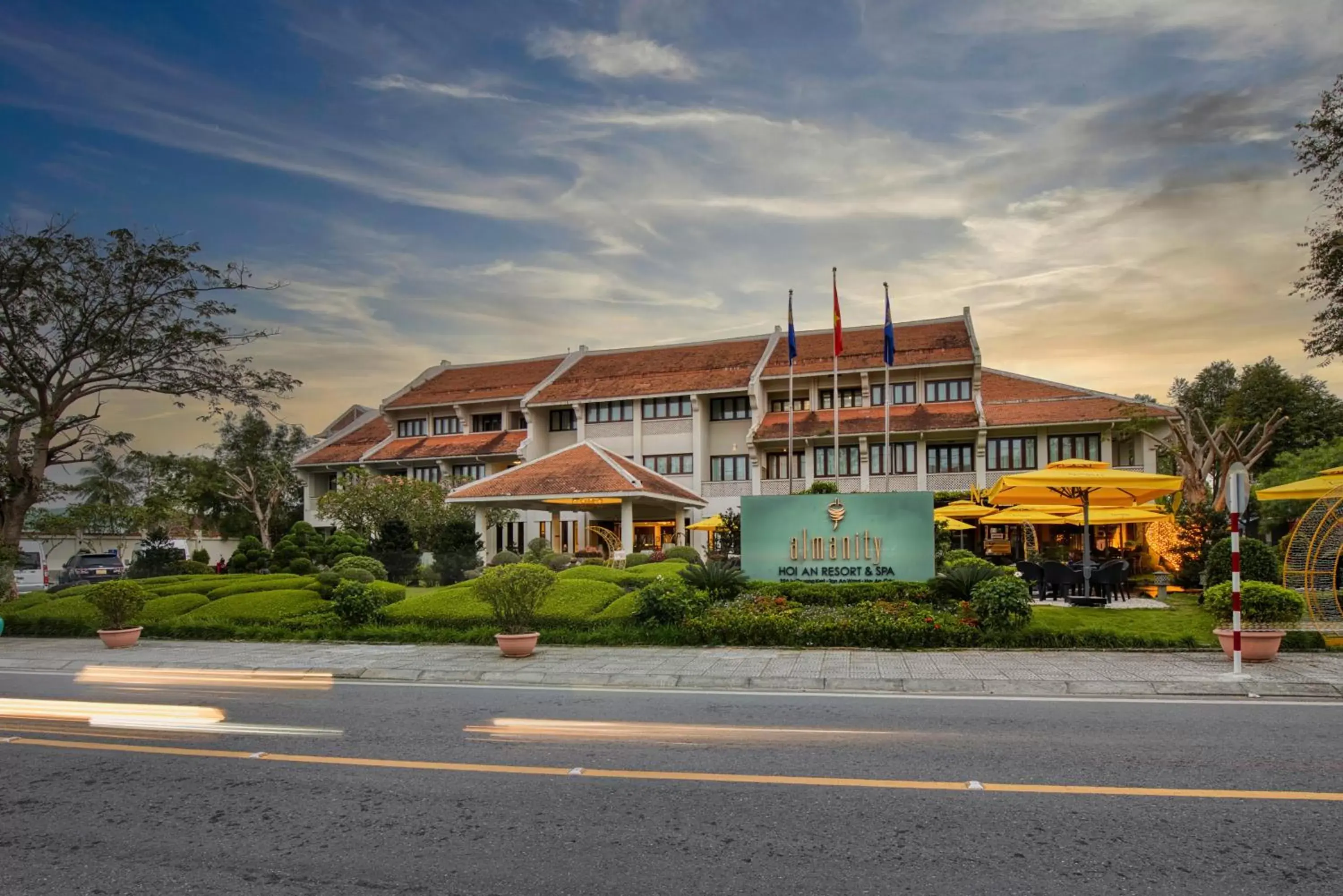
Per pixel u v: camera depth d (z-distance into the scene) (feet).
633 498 105.91
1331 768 23.85
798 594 58.95
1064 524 112.27
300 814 21.20
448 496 112.47
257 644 57.82
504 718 32.63
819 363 152.46
